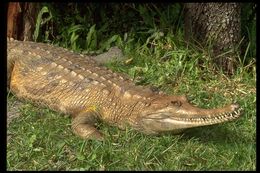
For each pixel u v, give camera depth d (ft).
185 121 22.16
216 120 21.59
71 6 34.81
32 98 26.30
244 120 24.25
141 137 22.89
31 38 32.50
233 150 21.71
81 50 32.94
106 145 21.97
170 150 21.83
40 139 22.77
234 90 27.32
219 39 29.09
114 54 31.63
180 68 28.73
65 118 25.09
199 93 26.78
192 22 29.66
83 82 25.41
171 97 23.12
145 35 33.17
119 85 24.90
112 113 24.31
